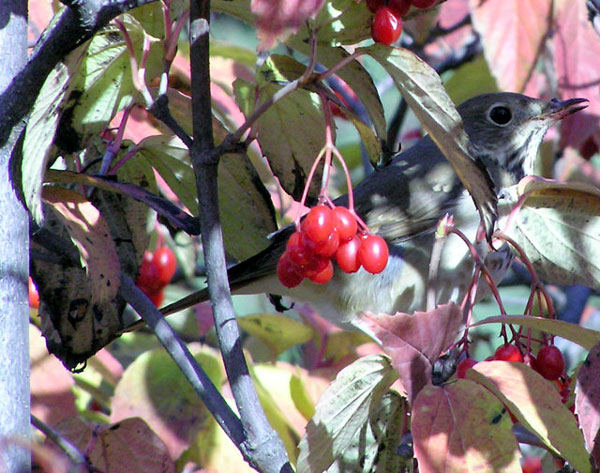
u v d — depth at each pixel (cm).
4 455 434
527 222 594
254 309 1255
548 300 577
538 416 432
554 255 595
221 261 474
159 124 731
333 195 1035
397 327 440
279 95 474
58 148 578
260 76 580
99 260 510
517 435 538
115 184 554
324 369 714
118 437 578
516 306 1166
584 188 550
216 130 616
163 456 577
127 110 602
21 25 481
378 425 540
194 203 652
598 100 751
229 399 652
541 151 938
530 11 664
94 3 437
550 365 557
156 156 632
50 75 463
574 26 736
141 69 511
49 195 521
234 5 555
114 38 553
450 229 565
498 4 664
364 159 1029
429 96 463
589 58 742
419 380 443
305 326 809
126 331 638
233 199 633
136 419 582
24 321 459
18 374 452
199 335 856
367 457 540
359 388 446
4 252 460
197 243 955
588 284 595
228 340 468
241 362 468
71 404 648
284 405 686
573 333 475
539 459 733
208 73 471
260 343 816
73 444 575
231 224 642
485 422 424
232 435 481
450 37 997
